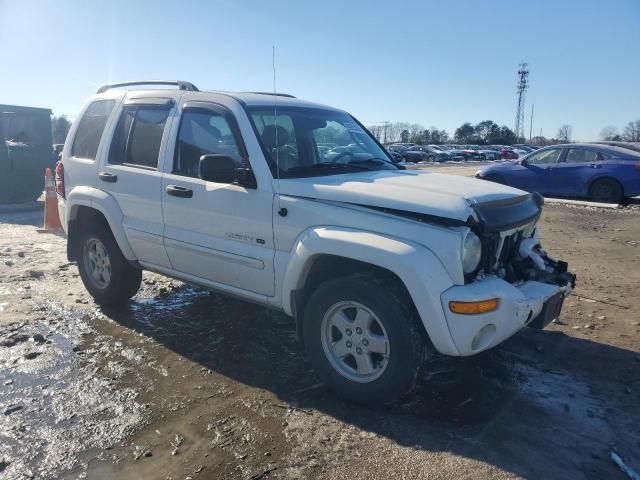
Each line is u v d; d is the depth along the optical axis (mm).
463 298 3189
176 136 4613
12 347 4477
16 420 3404
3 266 6945
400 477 2904
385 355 3463
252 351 4477
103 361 4258
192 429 3336
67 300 5699
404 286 3436
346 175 4176
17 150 12570
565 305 5668
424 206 3363
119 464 2996
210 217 4281
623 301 5809
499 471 2965
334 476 2908
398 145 50406
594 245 8703
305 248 3652
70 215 5469
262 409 3578
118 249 5223
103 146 5211
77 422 3395
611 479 2922
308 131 4516
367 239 3416
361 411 3568
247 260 4062
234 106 4250
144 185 4754
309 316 3758
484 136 96062
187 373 4074
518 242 3928
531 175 14867
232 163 3896
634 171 13586
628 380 4055
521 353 4488
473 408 3623
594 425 3447
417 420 3469
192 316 5250
